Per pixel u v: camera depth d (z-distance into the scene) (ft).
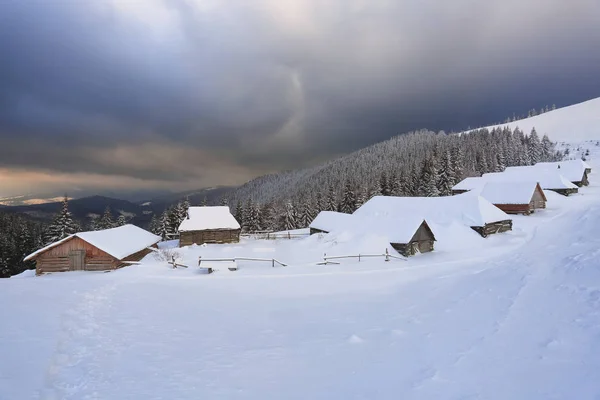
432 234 137.18
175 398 29.84
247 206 276.62
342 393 29.12
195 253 148.46
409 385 28.86
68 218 199.62
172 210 259.19
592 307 33.65
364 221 148.46
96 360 38.70
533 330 33.37
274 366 36.37
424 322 44.60
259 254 140.36
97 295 72.90
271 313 59.88
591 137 524.52
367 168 598.34
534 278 45.98
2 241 208.54
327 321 52.54
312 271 100.42
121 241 140.87
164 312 61.05
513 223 180.34
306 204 289.33
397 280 84.33
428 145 580.30
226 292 78.38
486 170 374.43
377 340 41.27
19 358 37.76
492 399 24.43
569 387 23.70
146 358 39.40
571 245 57.47
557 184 243.60
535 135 474.49
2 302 62.64
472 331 37.40
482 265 77.05
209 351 41.60
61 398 29.91
